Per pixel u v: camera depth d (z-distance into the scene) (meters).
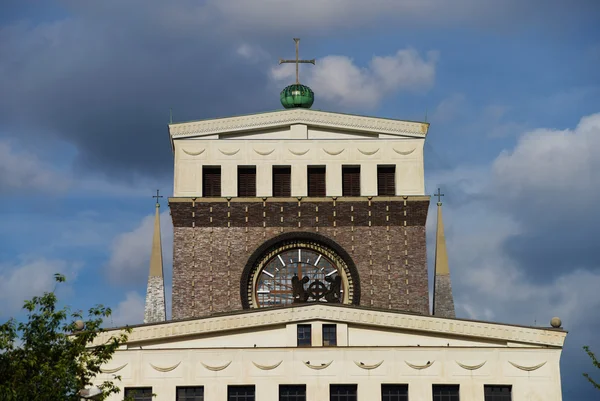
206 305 116.75
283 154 121.06
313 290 109.81
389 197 119.38
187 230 118.50
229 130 122.00
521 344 106.00
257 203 119.06
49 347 87.62
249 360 104.00
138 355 104.19
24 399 85.06
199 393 103.88
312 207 119.12
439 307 120.56
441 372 104.06
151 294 120.31
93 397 90.56
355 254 118.19
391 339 105.81
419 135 122.00
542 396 104.06
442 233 123.12
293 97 126.12
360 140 121.31
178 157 120.69
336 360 104.00
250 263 117.62
